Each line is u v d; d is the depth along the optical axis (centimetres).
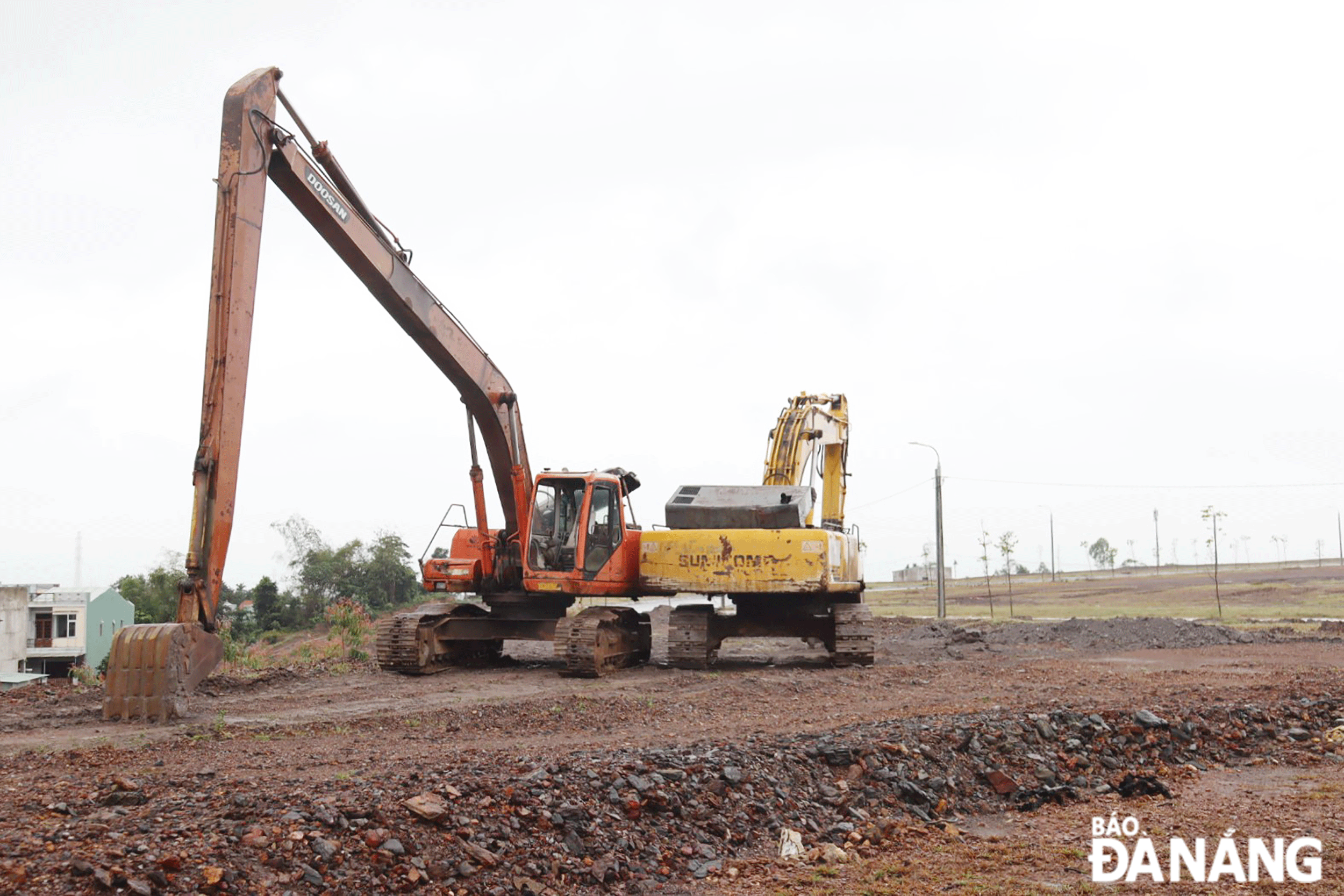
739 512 2044
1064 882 737
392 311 1786
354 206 1728
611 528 2003
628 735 1218
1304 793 1026
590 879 716
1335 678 1756
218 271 1380
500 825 745
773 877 753
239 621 6581
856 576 2281
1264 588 6562
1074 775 1097
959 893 714
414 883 650
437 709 1406
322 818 691
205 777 882
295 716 1348
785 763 972
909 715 1350
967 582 10738
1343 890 714
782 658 2311
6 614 5075
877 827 868
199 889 588
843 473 2445
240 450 1392
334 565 6994
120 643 1305
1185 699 1445
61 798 780
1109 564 12800
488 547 2103
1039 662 2233
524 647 2664
